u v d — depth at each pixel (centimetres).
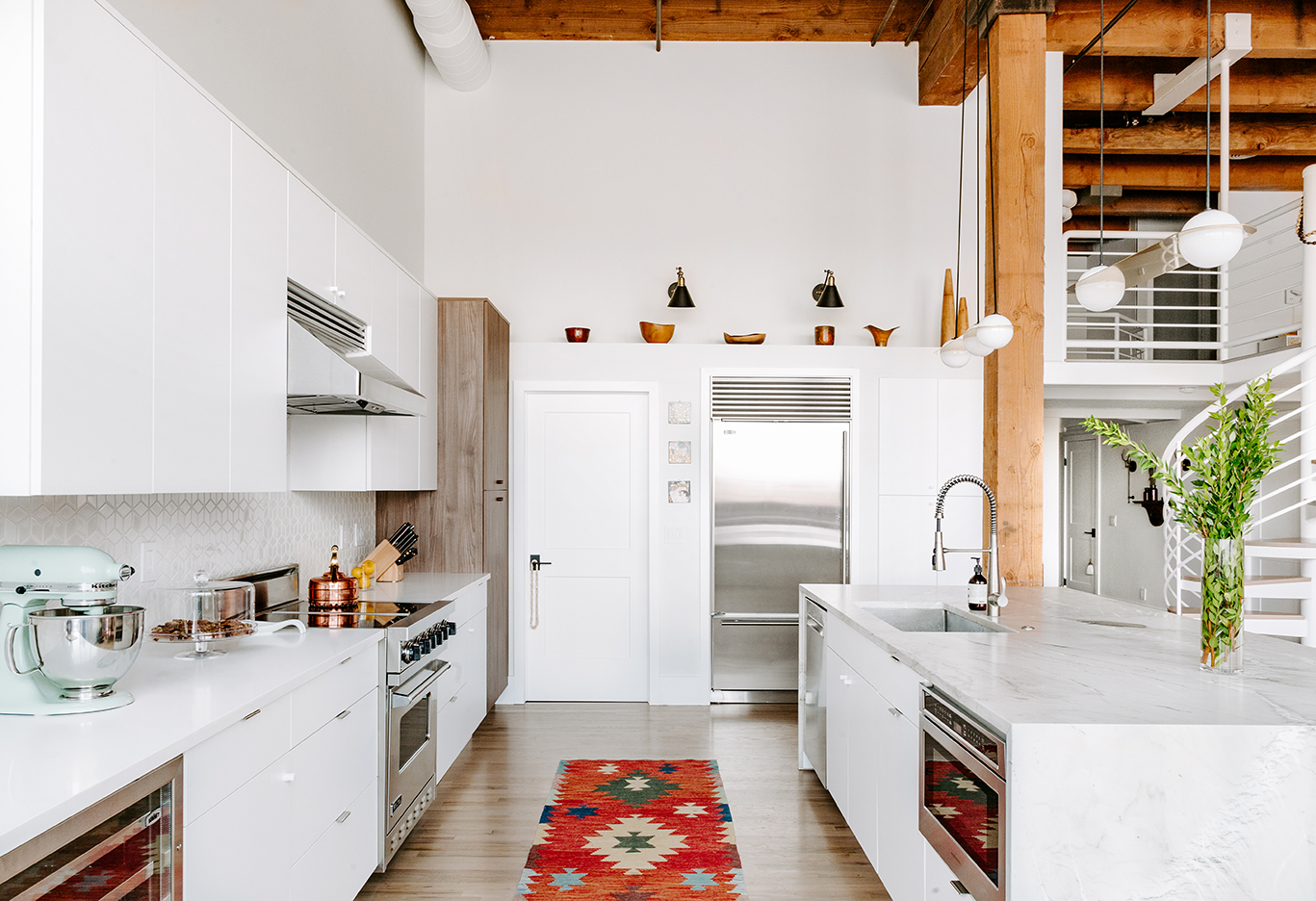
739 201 550
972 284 550
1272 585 440
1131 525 786
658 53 552
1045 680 207
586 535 523
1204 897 169
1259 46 472
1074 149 623
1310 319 480
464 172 546
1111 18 472
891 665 254
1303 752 169
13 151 146
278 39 341
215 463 210
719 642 510
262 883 190
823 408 513
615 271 546
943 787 210
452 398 451
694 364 514
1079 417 686
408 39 514
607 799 356
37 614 170
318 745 225
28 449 146
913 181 553
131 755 144
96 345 163
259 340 235
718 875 288
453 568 451
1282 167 676
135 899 143
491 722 472
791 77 554
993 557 325
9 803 122
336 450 347
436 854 304
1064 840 169
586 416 524
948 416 515
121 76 171
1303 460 473
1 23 146
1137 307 582
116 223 169
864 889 279
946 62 491
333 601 313
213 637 227
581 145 548
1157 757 170
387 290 358
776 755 416
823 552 512
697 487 512
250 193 230
